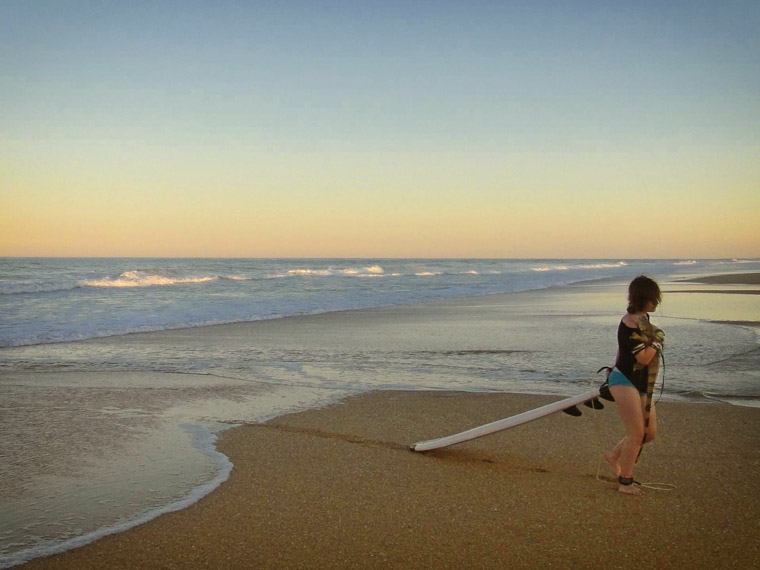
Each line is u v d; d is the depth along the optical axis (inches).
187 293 1068.5
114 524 171.0
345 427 268.5
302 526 170.2
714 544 161.3
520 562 152.0
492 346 508.1
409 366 419.8
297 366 421.4
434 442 230.7
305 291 1197.7
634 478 207.2
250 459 225.9
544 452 234.2
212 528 168.7
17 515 176.7
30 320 654.5
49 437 252.2
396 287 1378.0
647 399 191.6
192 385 358.0
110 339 551.2
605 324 660.7
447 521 173.9
